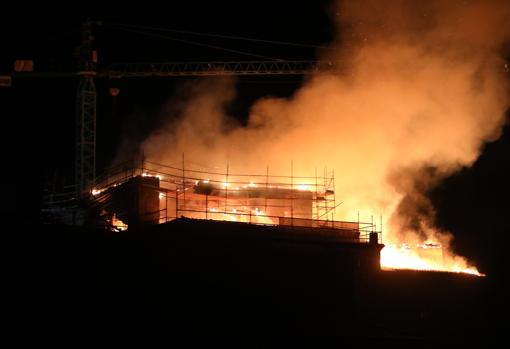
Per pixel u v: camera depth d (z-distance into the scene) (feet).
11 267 142.61
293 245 157.58
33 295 141.38
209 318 147.95
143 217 168.66
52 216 179.73
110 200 185.37
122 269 148.36
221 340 143.74
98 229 150.82
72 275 145.28
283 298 153.99
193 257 151.64
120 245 150.30
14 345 134.72
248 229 155.74
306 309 154.61
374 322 159.43
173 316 146.20
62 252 146.41
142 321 144.25
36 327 138.41
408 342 147.74
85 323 141.08
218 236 153.58
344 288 158.10
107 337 140.56
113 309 144.25
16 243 144.56
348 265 159.84
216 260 152.46
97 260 148.25
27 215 152.05
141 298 146.41
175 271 150.10
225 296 150.92
